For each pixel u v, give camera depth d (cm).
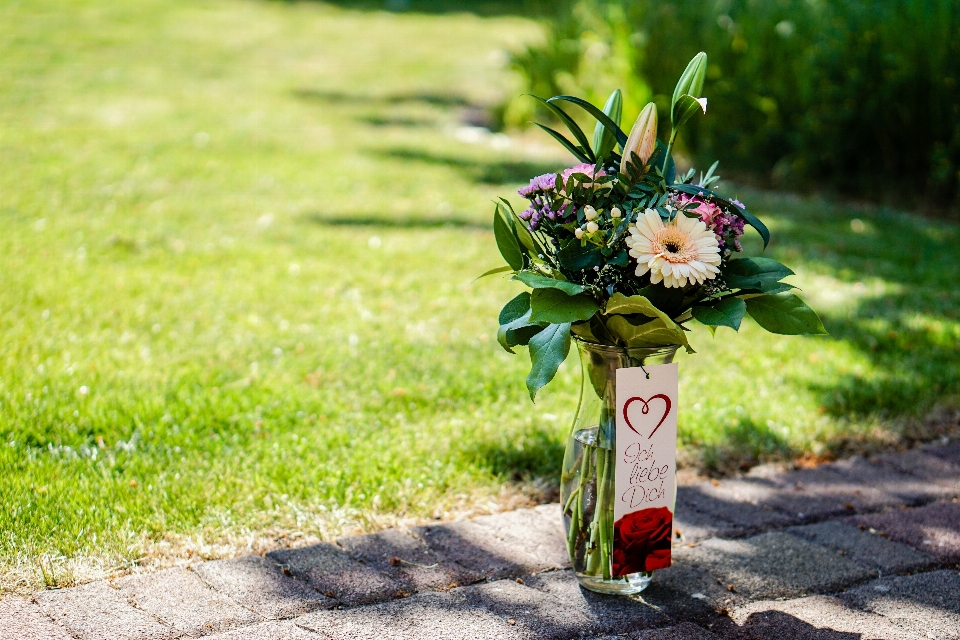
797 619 254
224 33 1438
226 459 328
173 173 730
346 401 381
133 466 319
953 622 255
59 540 274
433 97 1124
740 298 232
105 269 521
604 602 260
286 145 849
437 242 606
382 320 472
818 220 695
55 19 1366
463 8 1908
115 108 936
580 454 261
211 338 438
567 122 258
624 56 880
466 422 366
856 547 293
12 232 568
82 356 405
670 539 263
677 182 259
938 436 378
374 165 796
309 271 541
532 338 245
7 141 780
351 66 1282
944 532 304
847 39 752
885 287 550
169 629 238
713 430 369
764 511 316
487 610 253
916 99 730
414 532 293
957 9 706
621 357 248
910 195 758
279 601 253
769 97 808
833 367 432
